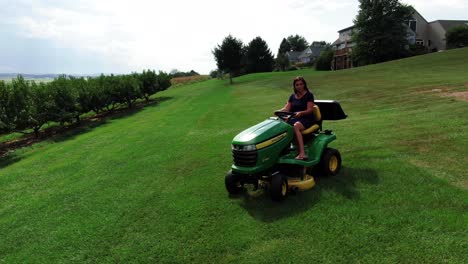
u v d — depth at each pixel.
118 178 7.53
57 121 17.34
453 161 6.38
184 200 5.86
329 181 5.93
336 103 6.45
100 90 23.75
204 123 13.88
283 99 20.38
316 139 5.99
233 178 5.65
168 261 4.13
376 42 54.66
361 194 5.30
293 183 5.48
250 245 4.26
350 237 4.18
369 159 6.95
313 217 4.73
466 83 16.20
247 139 5.17
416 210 4.66
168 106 25.00
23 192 7.37
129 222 5.24
